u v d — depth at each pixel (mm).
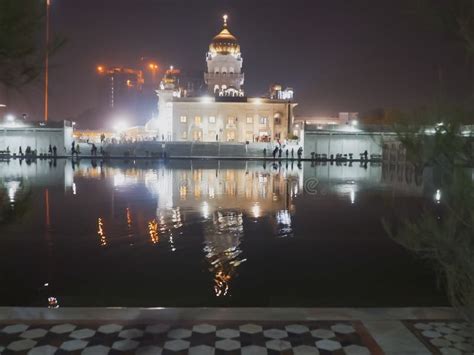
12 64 4605
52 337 5578
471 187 3834
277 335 5680
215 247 11328
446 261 4441
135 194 21234
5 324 5934
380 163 51750
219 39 85500
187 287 8383
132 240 11914
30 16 4566
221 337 5613
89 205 17656
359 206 18359
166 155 54750
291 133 74125
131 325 5941
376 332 5762
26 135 55281
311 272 9430
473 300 4125
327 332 5762
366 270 9555
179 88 82000
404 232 4668
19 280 8633
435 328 5867
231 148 59750
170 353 5207
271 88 83875
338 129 58625
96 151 55656
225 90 81688
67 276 8891
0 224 5094
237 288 8359
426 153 4109
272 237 12531
